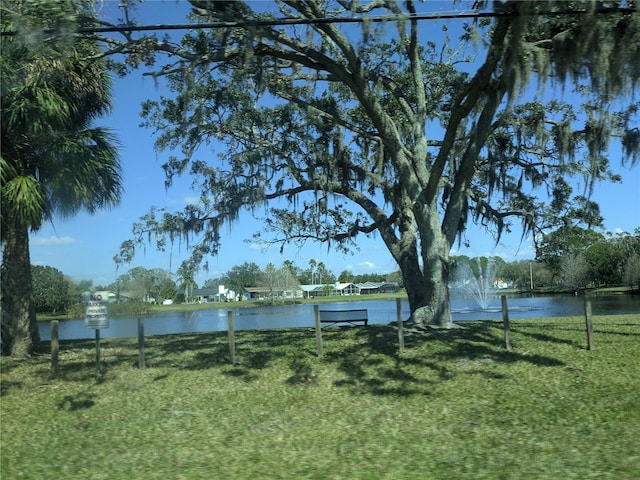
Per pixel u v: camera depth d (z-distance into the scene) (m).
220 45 13.06
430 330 13.25
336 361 10.74
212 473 5.70
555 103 14.35
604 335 12.20
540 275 61.97
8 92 11.57
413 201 13.77
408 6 12.45
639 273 48.31
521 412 7.37
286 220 17.20
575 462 5.57
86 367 11.23
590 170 14.01
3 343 12.86
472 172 13.70
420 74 14.87
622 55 9.48
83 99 13.84
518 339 11.91
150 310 36.53
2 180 11.65
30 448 6.80
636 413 7.05
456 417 7.30
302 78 15.33
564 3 9.55
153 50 12.02
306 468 5.73
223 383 9.61
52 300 41.09
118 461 6.19
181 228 15.89
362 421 7.31
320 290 88.31
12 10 9.49
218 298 75.62
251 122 15.79
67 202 13.01
